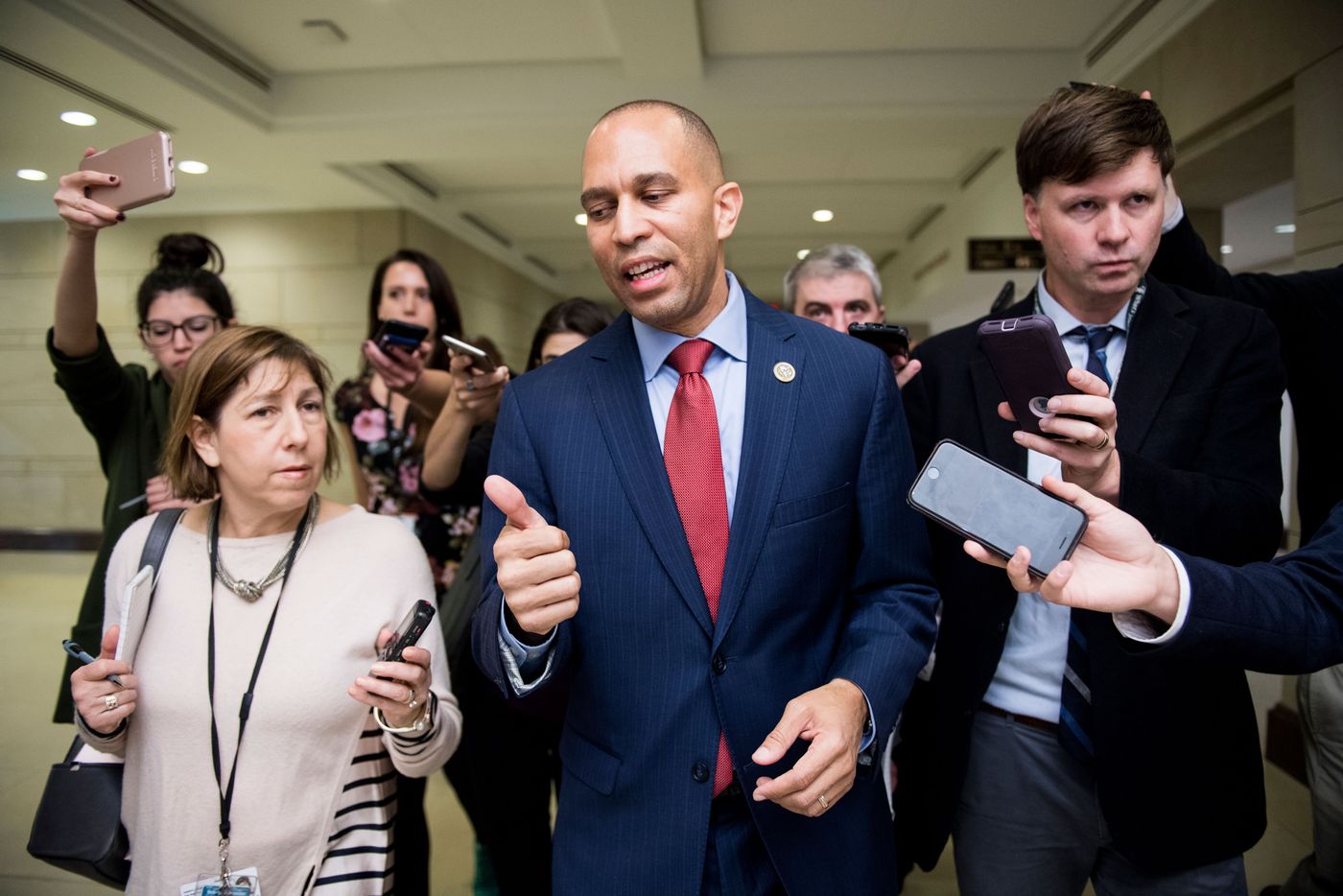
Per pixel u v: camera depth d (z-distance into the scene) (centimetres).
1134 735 121
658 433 118
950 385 144
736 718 107
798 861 107
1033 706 133
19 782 233
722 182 116
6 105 378
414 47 482
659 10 412
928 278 854
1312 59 288
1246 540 113
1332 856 167
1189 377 125
